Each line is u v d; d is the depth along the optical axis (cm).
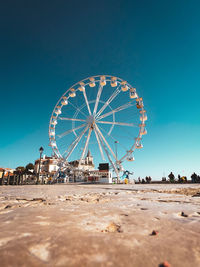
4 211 251
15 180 3169
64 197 471
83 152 3203
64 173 3447
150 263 98
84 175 3509
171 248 121
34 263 94
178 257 107
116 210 262
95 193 612
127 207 294
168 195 541
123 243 128
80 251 112
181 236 146
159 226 177
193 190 825
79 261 98
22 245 119
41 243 123
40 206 300
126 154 2891
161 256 108
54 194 573
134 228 169
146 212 248
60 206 301
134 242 131
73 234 145
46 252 109
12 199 424
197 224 185
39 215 216
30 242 125
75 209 268
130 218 211
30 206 311
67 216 214
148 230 163
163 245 126
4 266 89
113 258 103
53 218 202
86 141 3173
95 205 316
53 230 156
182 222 193
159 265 95
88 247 118
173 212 249
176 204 336
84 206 302
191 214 236
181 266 95
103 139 3041
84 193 612
